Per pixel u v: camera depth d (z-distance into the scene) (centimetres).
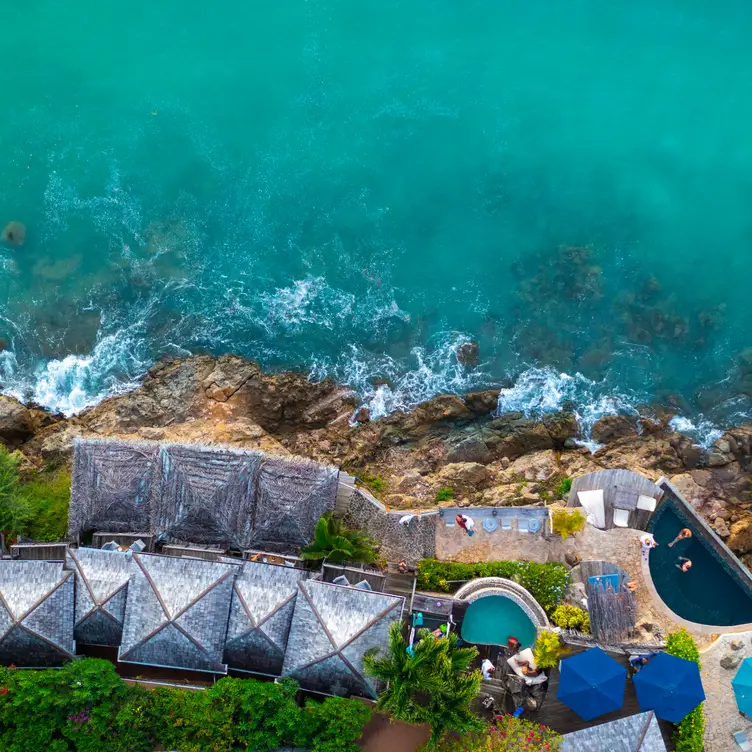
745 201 4341
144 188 4403
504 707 2992
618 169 4394
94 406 4153
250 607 3005
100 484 3294
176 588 3000
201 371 4172
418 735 2934
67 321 4269
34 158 4416
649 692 2925
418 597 3097
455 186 4409
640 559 3297
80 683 2783
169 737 2758
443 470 3956
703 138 4409
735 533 3794
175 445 3334
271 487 3294
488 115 4478
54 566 3061
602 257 4297
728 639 3139
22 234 4344
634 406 4134
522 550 3388
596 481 3425
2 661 2988
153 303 4303
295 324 4278
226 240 4369
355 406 4166
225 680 2891
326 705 2820
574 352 4209
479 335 4247
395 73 4506
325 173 4422
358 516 3491
